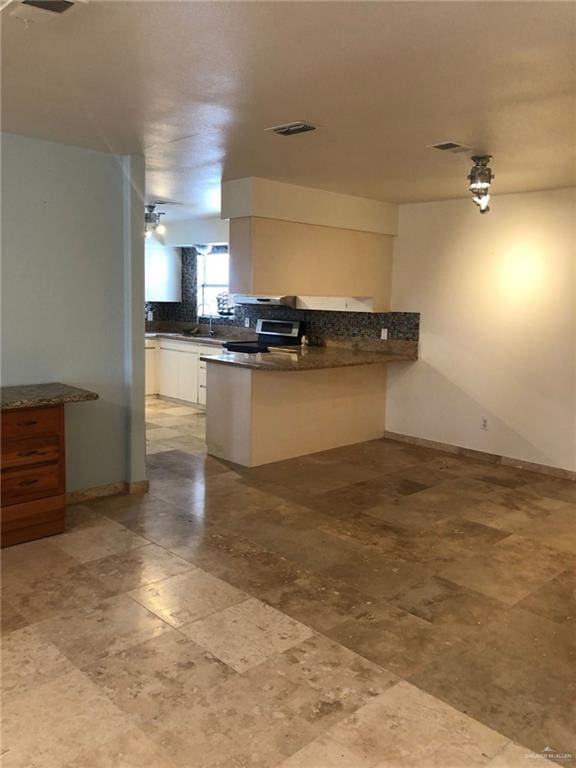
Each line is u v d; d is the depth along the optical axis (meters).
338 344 6.69
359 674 2.41
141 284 4.31
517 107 2.88
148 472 5.04
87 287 4.14
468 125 3.18
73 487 4.25
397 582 3.19
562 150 3.67
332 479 4.96
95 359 4.23
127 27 2.07
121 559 3.38
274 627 2.73
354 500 4.45
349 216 5.50
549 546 3.69
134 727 2.09
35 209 3.84
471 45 2.18
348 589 3.11
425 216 5.82
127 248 4.23
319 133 3.39
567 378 5.03
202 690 2.29
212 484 4.77
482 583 3.21
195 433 6.50
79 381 4.18
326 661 2.49
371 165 4.19
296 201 5.02
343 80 2.55
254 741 2.03
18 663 2.42
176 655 2.50
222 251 8.04
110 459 4.41
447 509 4.31
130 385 4.37
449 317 5.75
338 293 5.55
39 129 3.51
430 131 3.31
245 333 7.79
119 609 2.85
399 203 5.88
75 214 4.02
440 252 5.75
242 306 7.81
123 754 1.97
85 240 4.09
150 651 2.52
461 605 2.97
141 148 3.88
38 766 1.91
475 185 3.95
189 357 7.77
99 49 2.28
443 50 2.23
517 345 5.31
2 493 3.44
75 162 3.96
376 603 2.97
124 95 2.81
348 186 5.00
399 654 2.55
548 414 5.17
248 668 2.43
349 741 2.04
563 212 4.92
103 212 4.14
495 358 5.46
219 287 8.16
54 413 3.57
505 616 2.88
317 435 5.82
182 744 2.01
